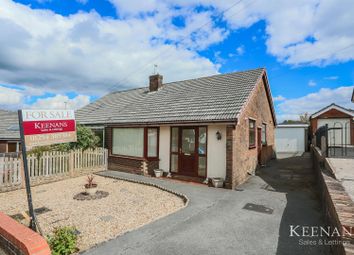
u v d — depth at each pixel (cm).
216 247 457
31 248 358
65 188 980
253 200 770
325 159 850
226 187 948
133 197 829
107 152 1434
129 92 2061
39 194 891
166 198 815
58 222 601
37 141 607
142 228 543
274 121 2019
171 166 1218
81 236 512
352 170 730
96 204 751
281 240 488
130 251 438
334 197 478
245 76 1372
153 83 1766
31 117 596
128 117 1391
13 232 409
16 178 973
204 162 1093
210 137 1073
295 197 803
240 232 525
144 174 1227
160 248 450
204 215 631
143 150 1285
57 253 407
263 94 1583
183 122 1071
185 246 459
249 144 1215
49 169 1105
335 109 2122
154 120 1194
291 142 2588
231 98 1140
